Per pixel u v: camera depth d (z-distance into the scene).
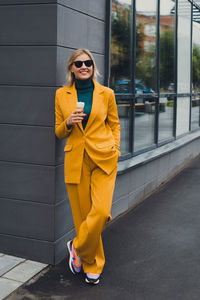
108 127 3.53
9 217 4.04
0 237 4.09
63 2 3.74
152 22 6.67
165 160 7.41
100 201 3.31
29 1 3.70
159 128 7.36
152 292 3.41
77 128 3.34
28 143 3.87
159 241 4.55
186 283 3.57
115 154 3.42
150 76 6.74
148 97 6.64
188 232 4.85
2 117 3.92
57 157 3.84
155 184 6.91
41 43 3.71
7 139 3.94
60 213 3.96
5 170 3.99
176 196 6.46
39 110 3.79
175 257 4.12
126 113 5.87
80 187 3.43
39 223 3.93
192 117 9.95
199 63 10.45
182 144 8.10
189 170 8.53
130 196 5.79
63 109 3.37
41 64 3.73
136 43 6.05
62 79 3.80
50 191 3.85
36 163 3.87
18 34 3.77
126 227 5.00
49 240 3.90
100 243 3.55
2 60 3.85
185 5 8.77
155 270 3.83
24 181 3.93
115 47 5.37
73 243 3.58
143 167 6.23
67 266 3.89
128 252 4.24
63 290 3.42
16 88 3.84
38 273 3.72
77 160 3.37
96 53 4.63
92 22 4.44
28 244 3.99
